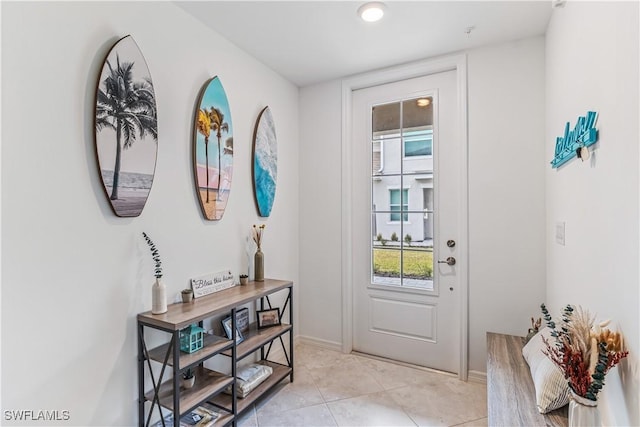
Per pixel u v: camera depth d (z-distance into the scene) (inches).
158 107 71.1
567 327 46.4
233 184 93.2
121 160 62.3
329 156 119.9
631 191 37.3
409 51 98.1
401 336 110.9
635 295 36.5
